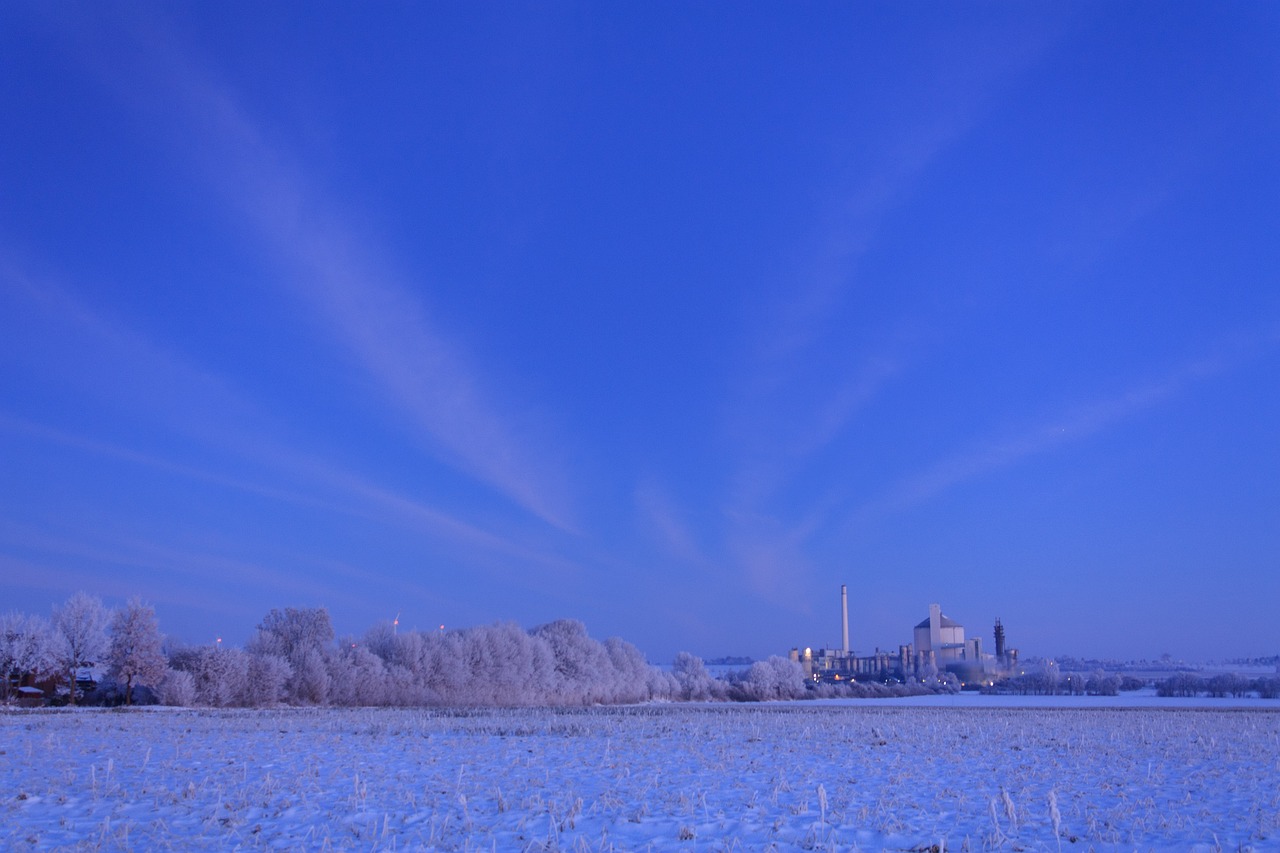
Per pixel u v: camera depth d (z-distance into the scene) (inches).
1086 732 1612.9
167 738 1294.3
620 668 4471.0
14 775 847.1
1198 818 702.5
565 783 868.6
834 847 565.9
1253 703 4195.4
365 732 1491.1
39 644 2647.6
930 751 1230.9
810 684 6151.6
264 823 641.6
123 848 557.3
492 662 3582.7
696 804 747.4
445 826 621.0
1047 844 602.5
